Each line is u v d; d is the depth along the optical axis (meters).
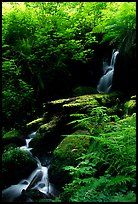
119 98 7.00
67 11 8.80
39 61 8.77
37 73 8.60
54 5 8.53
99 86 8.86
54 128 6.01
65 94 8.73
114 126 4.42
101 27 7.43
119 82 7.91
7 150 5.89
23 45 8.18
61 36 8.34
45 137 5.95
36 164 5.48
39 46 8.47
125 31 7.30
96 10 8.23
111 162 3.82
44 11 8.38
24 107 8.04
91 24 8.99
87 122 4.91
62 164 4.68
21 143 6.40
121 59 7.65
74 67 9.22
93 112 5.53
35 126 6.82
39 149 5.89
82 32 9.13
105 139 3.73
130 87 7.57
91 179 3.46
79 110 6.02
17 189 4.86
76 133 5.20
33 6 8.64
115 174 3.81
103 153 3.88
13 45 8.44
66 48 8.47
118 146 3.62
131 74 7.46
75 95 8.39
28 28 8.39
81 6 8.40
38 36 8.04
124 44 7.53
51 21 8.25
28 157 5.45
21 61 8.63
